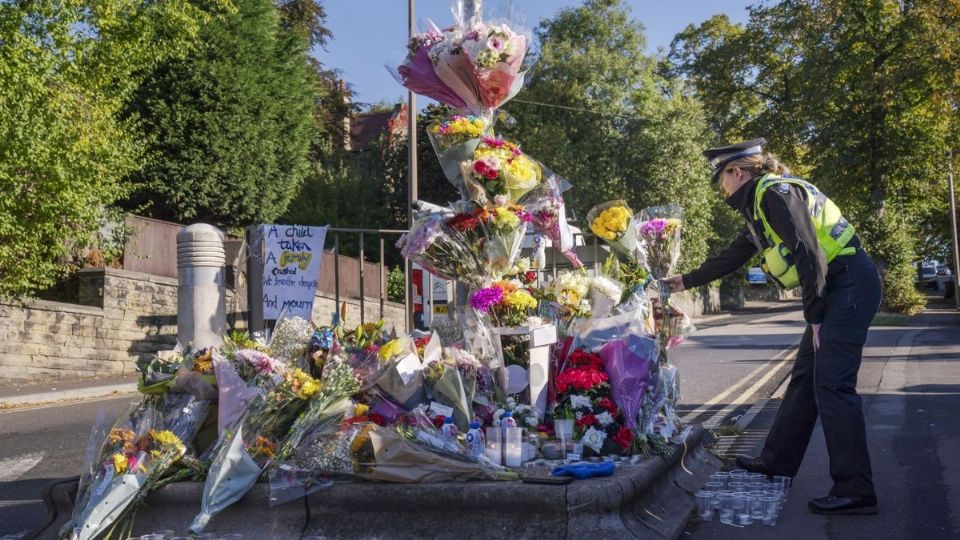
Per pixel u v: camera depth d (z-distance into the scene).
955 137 33.06
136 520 4.54
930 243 52.25
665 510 4.74
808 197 4.95
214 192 24.61
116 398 14.26
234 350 5.14
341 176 35.78
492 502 4.19
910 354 14.65
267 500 4.44
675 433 5.60
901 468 6.01
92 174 15.63
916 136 33.16
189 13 17.53
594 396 5.14
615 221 5.77
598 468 4.45
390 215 38.56
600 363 5.20
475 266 5.62
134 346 18.47
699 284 5.79
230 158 24.62
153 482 4.54
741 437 7.23
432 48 5.92
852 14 33.16
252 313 8.91
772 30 36.41
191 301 7.50
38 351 16.36
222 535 4.38
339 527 4.33
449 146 5.65
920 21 32.09
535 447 5.00
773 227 4.94
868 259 5.02
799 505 5.16
